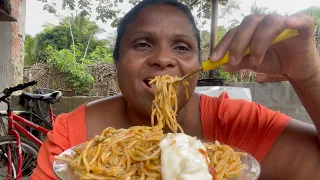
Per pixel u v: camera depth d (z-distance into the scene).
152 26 0.32
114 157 0.29
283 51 0.30
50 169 0.34
